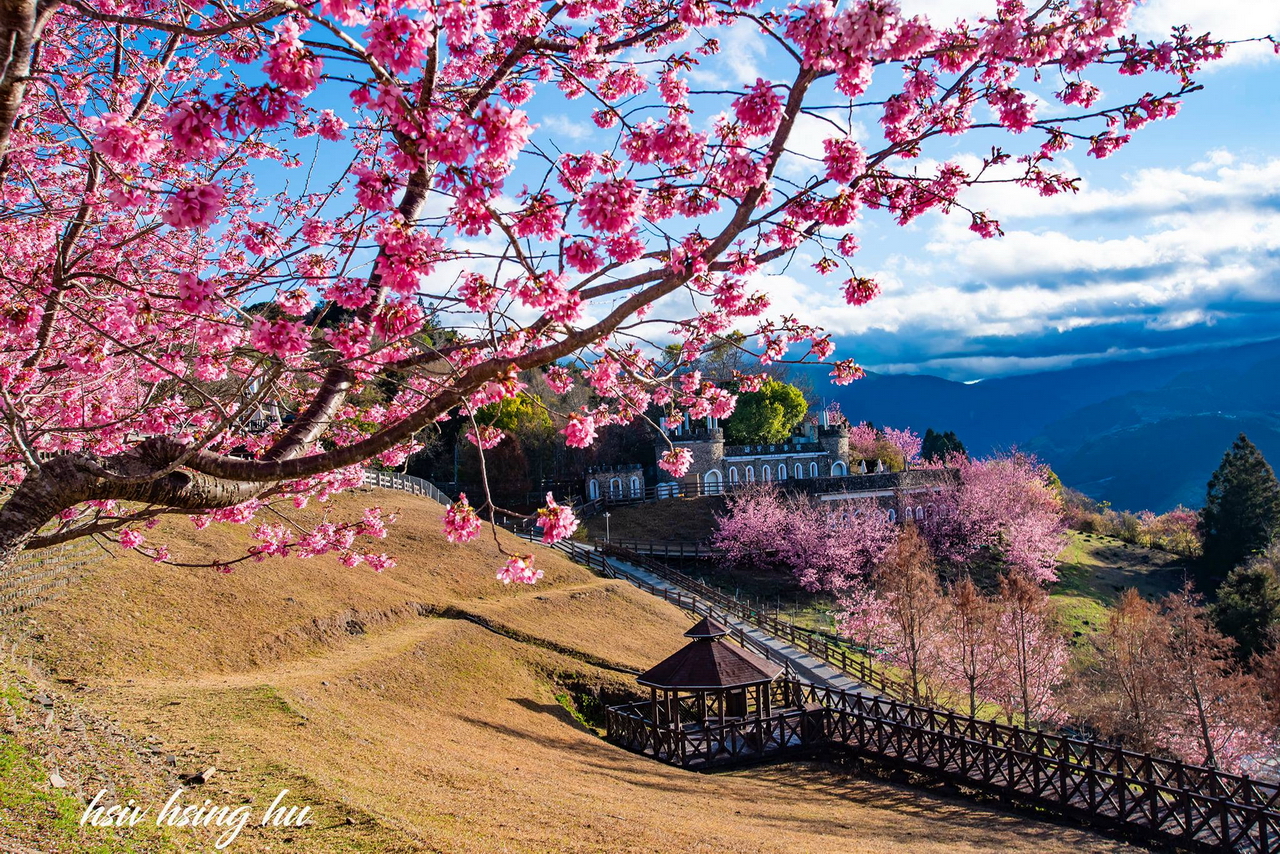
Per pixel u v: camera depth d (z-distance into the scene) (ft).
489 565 120.26
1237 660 139.85
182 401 31.45
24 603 59.00
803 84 18.75
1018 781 62.69
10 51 15.29
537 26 23.09
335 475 34.01
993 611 114.11
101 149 16.15
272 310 23.21
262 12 15.83
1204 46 20.77
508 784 50.52
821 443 251.19
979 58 19.86
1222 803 51.65
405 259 18.40
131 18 15.55
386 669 73.31
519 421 230.48
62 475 19.77
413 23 15.19
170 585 73.51
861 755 73.82
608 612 115.03
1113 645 116.26
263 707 54.03
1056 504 232.32
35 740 35.58
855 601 161.48
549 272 18.11
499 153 15.85
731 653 76.59
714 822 50.55
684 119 19.88
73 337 28.22
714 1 20.75
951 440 302.45
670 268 19.83
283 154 33.53
